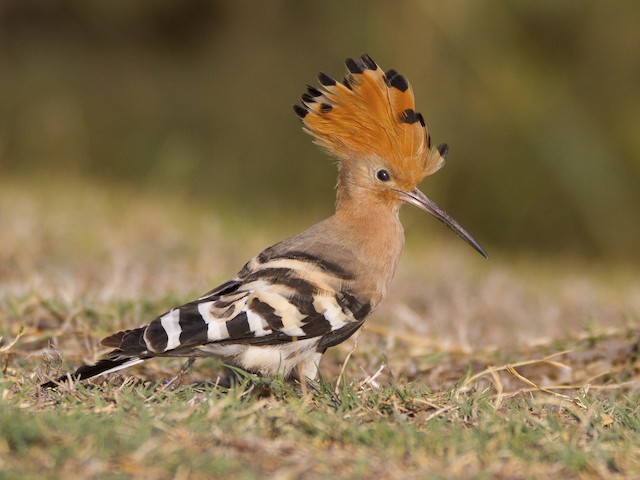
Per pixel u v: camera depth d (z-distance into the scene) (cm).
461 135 2216
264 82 2464
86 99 2455
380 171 832
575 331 1020
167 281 1110
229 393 653
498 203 2186
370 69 834
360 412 655
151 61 2634
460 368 895
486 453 577
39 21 2703
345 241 806
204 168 2281
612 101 2256
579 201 2173
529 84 2250
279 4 2575
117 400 638
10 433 540
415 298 1229
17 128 2291
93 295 980
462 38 2256
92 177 2147
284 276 745
